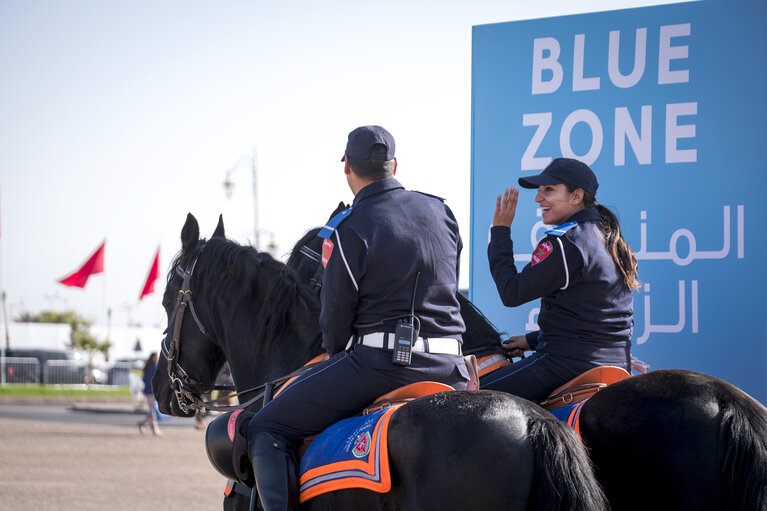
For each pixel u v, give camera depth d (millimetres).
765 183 10203
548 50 11312
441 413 5953
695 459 6195
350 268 6887
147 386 39812
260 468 6680
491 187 11523
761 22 10305
